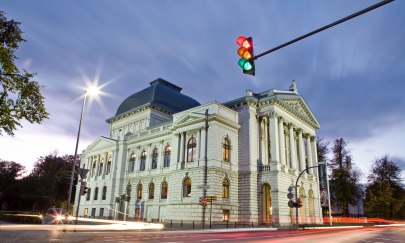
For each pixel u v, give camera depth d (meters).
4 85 15.80
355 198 65.88
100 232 22.05
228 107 47.66
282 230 31.30
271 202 40.97
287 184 43.28
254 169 42.78
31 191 68.19
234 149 43.69
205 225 35.66
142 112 62.38
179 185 41.69
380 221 74.56
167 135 49.94
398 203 75.19
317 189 52.88
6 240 13.70
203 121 41.88
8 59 15.37
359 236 24.16
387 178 76.69
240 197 42.16
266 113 45.75
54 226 26.14
